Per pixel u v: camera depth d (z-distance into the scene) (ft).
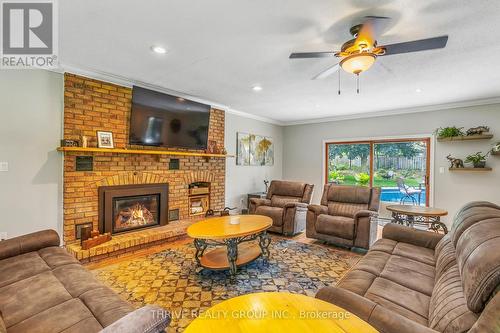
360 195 12.85
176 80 11.57
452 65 9.51
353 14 6.37
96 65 9.81
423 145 16.52
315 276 8.86
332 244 12.37
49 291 5.05
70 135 10.14
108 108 11.18
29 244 6.78
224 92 13.41
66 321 4.19
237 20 6.67
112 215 11.30
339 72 10.32
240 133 18.71
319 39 7.66
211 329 3.49
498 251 3.46
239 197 18.71
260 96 14.16
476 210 6.11
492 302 2.96
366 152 18.85
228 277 8.70
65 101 10.01
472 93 13.12
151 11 6.30
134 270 9.21
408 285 5.45
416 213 11.46
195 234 8.54
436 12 6.22
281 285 8.18
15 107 9.14
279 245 12.19
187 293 7.64
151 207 13.05
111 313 4.33
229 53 8.66
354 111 17.83
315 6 6.05
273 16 6.48
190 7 6.12
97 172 10.84
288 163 22.77
